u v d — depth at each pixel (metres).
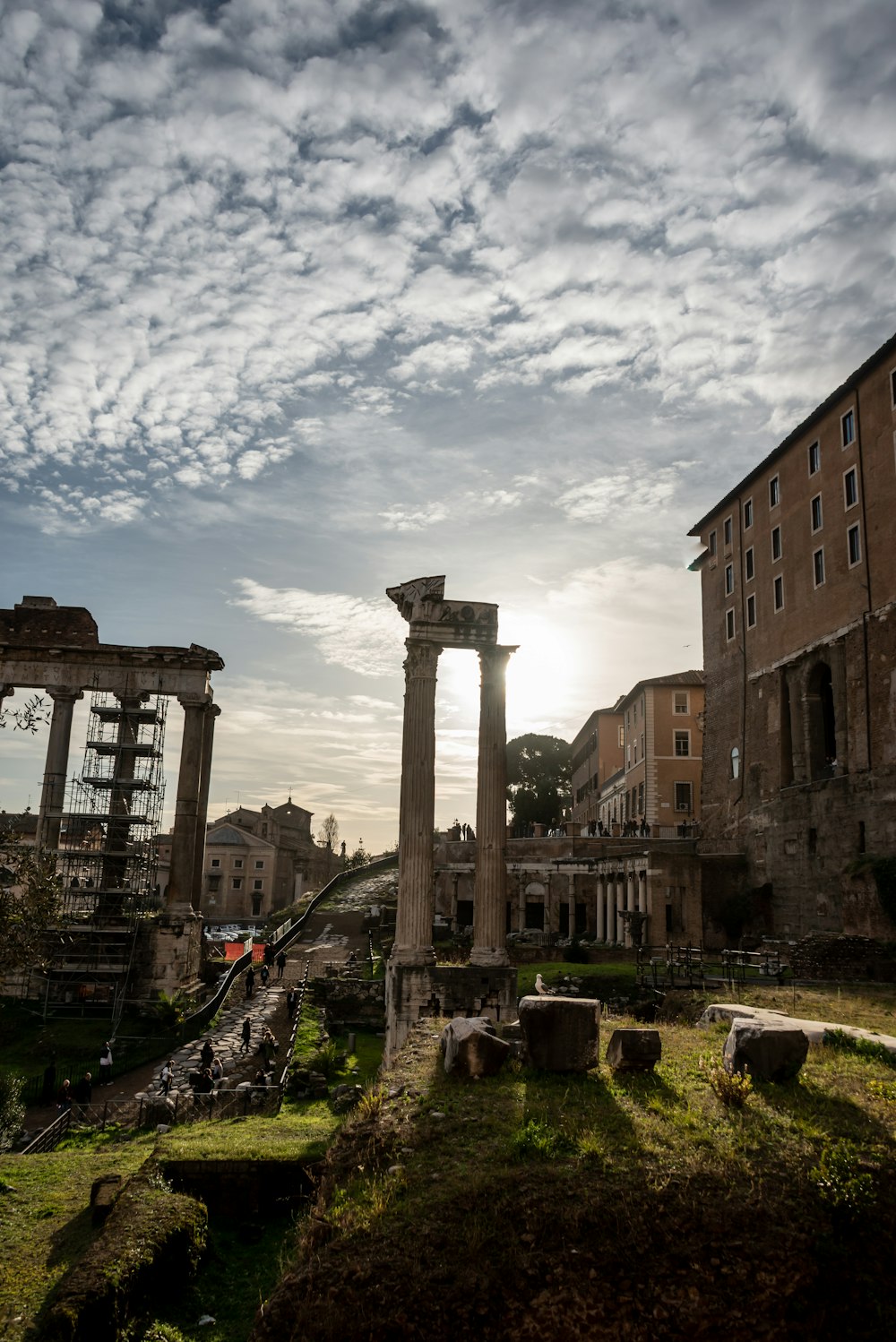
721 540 66.88
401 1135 11.59
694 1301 9.19
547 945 53.25
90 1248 12.55
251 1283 13.34
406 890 29.83
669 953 38.12
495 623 31.77
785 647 56.34
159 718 54.69
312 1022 40.59
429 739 30.77
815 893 49.72
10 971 25.19
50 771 52.50
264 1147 16.59
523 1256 9.29
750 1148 11.01
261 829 145.62
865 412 48.56
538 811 117.69
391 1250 9.32
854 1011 25.61
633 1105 12.50
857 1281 9.62
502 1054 14.08
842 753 48.75
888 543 46.06
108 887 51.66
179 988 48.69
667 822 79.38
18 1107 25.06
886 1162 10.90
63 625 55.44
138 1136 24.89
